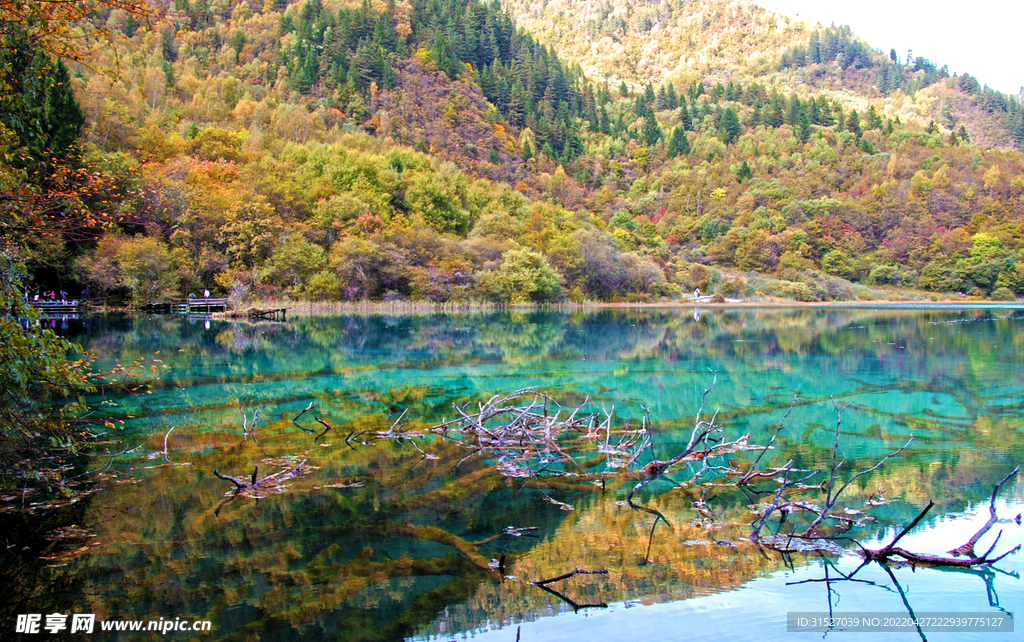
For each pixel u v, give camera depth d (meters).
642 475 9.20
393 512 7.66
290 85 119.44
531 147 136.00
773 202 118.12
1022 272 88.25
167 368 19.11
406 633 5.10
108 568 6.17
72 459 9.66
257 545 6.70
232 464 9.51
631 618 5.33
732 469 9.49
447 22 159.25
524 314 51.00
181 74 107.19
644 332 34.03
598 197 133.12
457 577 6.06
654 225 119.00
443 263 59.56
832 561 6.42
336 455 10.02
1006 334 32.47
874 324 40.69
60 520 7.32
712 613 5.39
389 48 140.12
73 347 7.31
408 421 12.48
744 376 18.66
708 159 149.12
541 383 17.28
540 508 7.86
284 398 14.80
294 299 51.53
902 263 100.00
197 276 46.84
